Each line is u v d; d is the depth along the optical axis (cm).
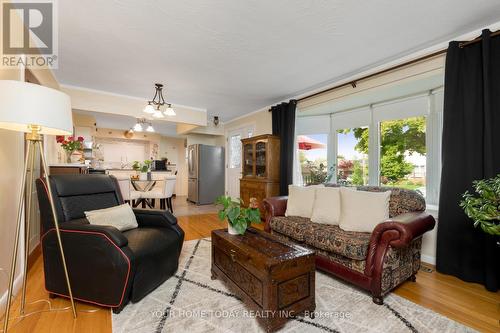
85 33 212
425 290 191
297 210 275
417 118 298
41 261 239
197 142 694
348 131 382
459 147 209
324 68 289
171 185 480
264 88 362
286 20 193
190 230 369
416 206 217
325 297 180
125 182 392
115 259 155
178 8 178
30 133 150
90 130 570
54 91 136
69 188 194
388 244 174
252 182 444
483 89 195
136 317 153
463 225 207
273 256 149
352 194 231
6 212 167
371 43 230
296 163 403
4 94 122
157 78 321
